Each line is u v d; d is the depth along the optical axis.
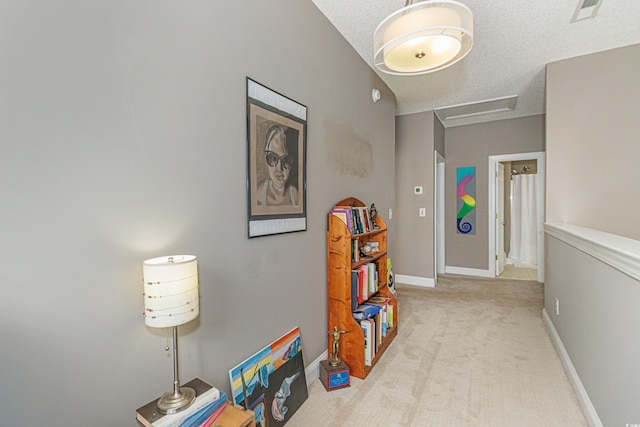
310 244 2.03
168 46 1.13
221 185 1.36
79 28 0.89
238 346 1.47
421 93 3.68
